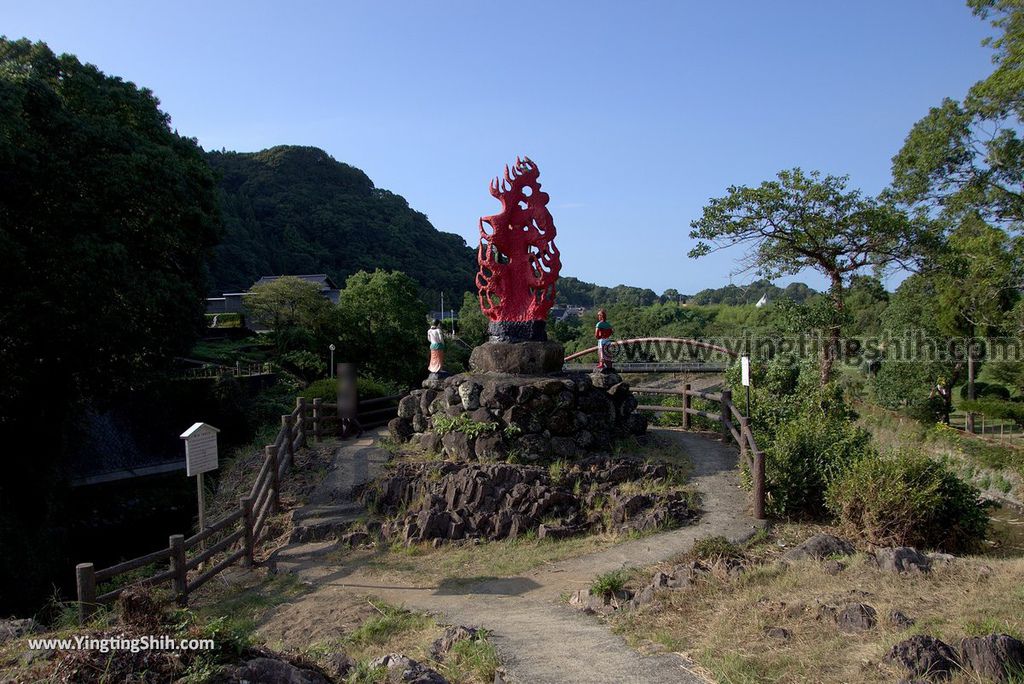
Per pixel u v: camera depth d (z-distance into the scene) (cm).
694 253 2561
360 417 1672
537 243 1412
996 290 2291
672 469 1252
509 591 859
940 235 2500
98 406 2345
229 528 1187
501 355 1384
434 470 1209
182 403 2766
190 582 935
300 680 450
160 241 2094
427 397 1434
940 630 523
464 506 1112
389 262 8238
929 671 450
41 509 2008
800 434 1129
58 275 1783
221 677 422
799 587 684
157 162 2069
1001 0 2023
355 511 1177
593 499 1130
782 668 500
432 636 681
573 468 1207
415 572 952
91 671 409
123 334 1947
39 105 1816
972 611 557
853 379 3047
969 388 2977
